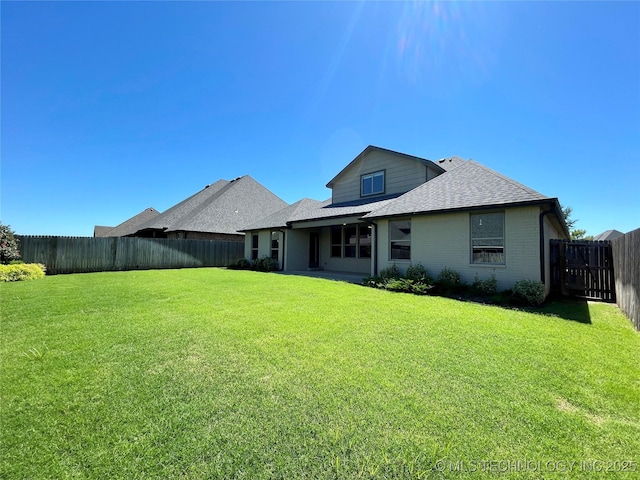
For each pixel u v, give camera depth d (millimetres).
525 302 7094
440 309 6180
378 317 5445
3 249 12641
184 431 2197
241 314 5656
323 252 16734
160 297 7523
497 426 2254
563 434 2176
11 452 1985
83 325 4934
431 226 9539
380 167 13875
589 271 8734
